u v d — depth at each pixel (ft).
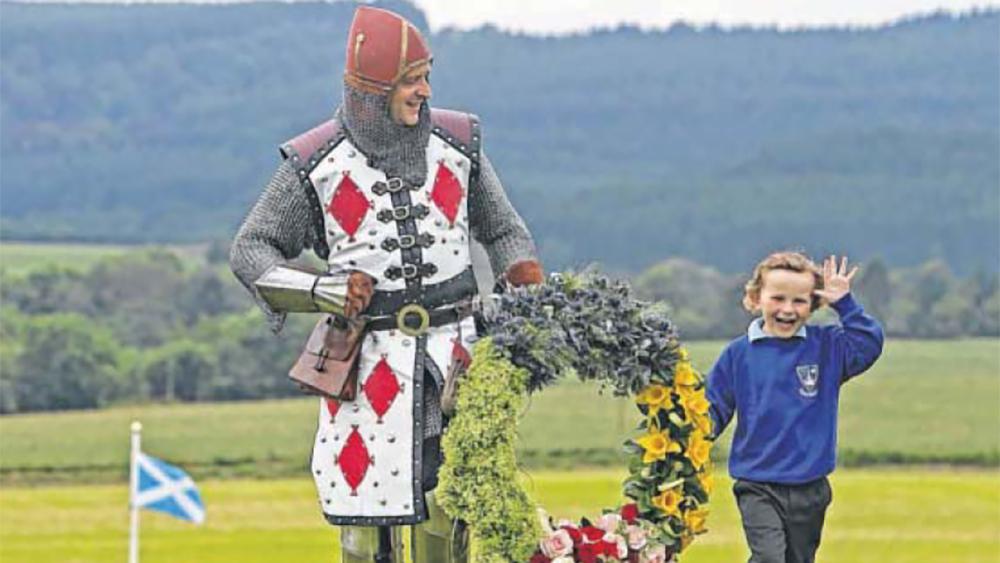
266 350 424.05
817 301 51.88
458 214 48.78
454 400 46.88
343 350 48.06
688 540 47.73
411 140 48.44
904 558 238.07
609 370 47.11
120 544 272.92
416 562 48.62
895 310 472.85
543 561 46.32
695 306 303.89
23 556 262.88
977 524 269.03
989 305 471.21
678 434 47.52
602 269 50.19
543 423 297.12
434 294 48.34
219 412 402.11
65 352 427.33
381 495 47.80
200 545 265.54
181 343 433.07
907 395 394.52
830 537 256.52
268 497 315.78
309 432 378.94
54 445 379.55
